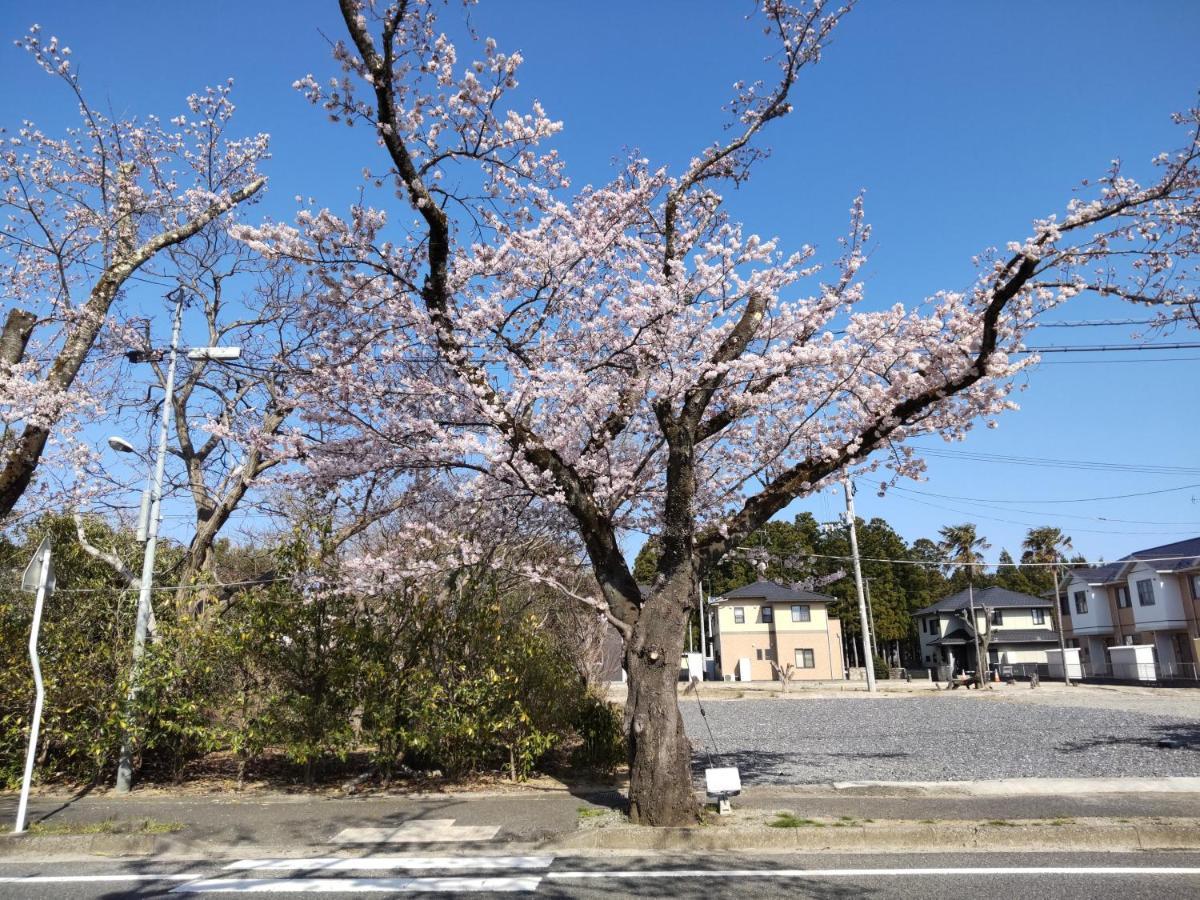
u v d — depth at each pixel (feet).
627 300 29.43
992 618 177.68
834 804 28.45
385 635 34.71
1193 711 72.79
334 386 28.78
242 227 26.32
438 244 26.84
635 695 26.76
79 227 41.70
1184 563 122.42
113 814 28.53
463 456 28.96
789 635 169.58
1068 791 30.76
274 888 20.20
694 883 20.08
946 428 31.73
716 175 33.78
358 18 25.73
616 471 31.40
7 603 35.99
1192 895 18.47
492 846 24.30
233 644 33.42
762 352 31.55
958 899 18.38
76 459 38.42
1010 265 26.58
